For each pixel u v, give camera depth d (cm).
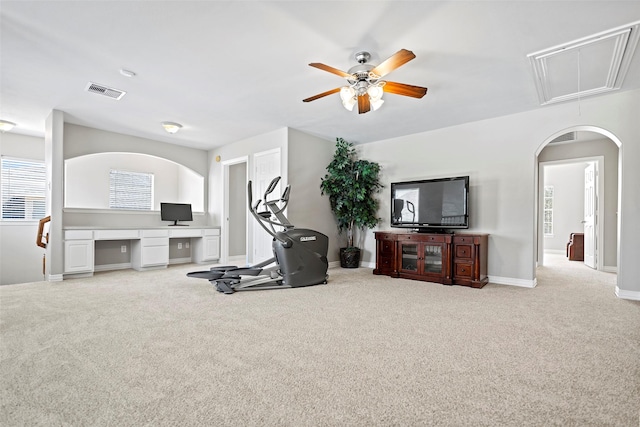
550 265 642
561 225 870
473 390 165
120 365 191
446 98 387
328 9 226
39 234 463
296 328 257
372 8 224
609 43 264
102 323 268
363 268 579
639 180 358
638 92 360
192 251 666
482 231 464
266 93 378
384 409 148
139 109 436
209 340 231
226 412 146
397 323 270
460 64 304
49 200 459
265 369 187
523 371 185
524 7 221
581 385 170
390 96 383
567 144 616
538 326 262
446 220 468
